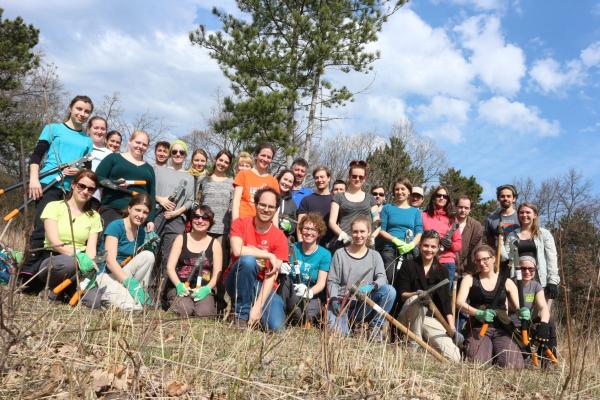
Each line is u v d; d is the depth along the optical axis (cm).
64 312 343
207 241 514
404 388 294
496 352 474
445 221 642
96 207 537
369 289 482
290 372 294
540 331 482
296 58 1602
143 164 559
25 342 236
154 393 226
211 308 462
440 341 464
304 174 716
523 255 598
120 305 396
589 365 393
